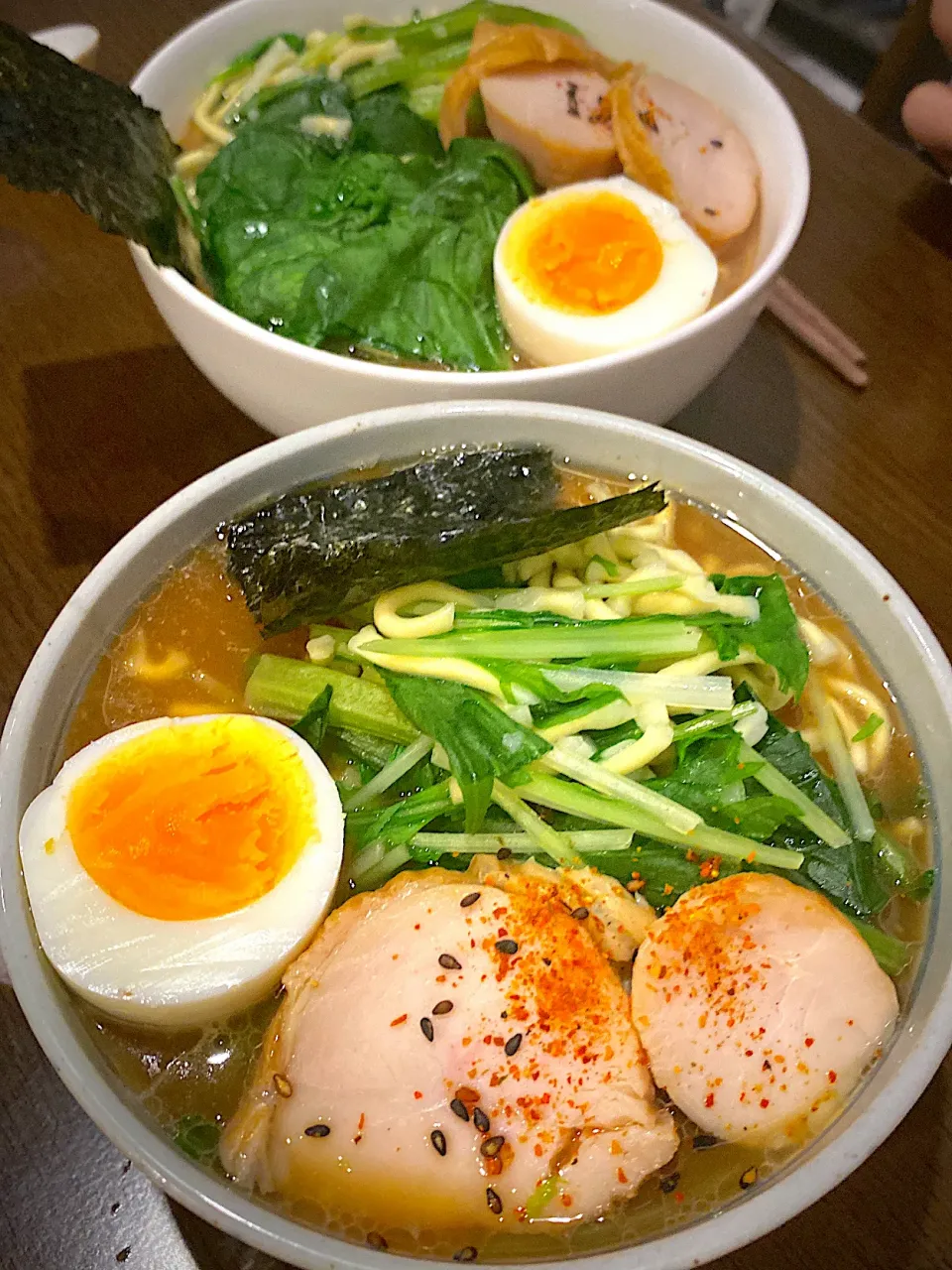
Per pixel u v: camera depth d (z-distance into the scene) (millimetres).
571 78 317
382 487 230
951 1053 206
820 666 231
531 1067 181
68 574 263
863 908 203
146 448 288
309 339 274
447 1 341
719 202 299
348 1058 182
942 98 388
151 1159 157
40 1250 184
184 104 319
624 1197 174
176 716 218
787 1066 181
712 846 203
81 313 313
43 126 215
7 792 187
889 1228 189
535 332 274
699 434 299
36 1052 202
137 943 185
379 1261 151
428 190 297
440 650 219
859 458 299
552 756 208
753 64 307
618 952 194
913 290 334
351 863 206
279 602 221
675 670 221
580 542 243
